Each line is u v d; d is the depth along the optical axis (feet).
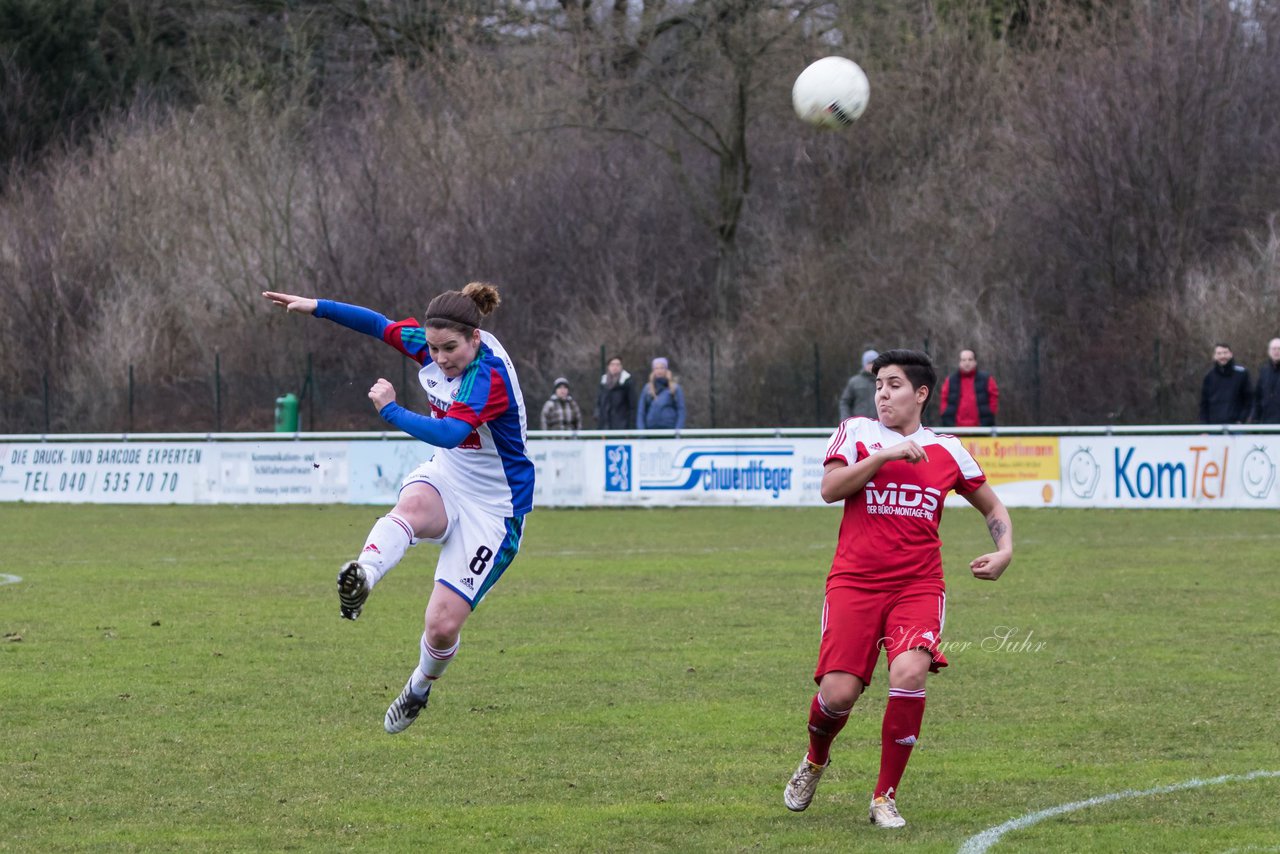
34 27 462.60
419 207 397.19
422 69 428.97
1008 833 59.67
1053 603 125.70
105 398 349.41
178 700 87.15
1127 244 325.62
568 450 237.86
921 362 62.34
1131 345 296.30
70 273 400.06
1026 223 339.98
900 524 61.11
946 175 366.63
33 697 87.92
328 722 81.51
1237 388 209.97
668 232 405.80
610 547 176.76
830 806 64.64
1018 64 375.66
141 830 60.64
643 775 70.23
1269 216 309.01
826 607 61.77
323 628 115.44
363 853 57.41
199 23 463.42
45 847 58.13
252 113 403.75
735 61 344.08
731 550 172.45
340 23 453.58
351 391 323.57
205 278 388.98
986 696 87.61
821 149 397.19
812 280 357.41
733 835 59.93
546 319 384.27
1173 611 120.57
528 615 121.49
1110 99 328.29
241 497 256.32
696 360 335.47
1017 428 217.36
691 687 91.20
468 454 67.26
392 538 64.85
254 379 332.19
